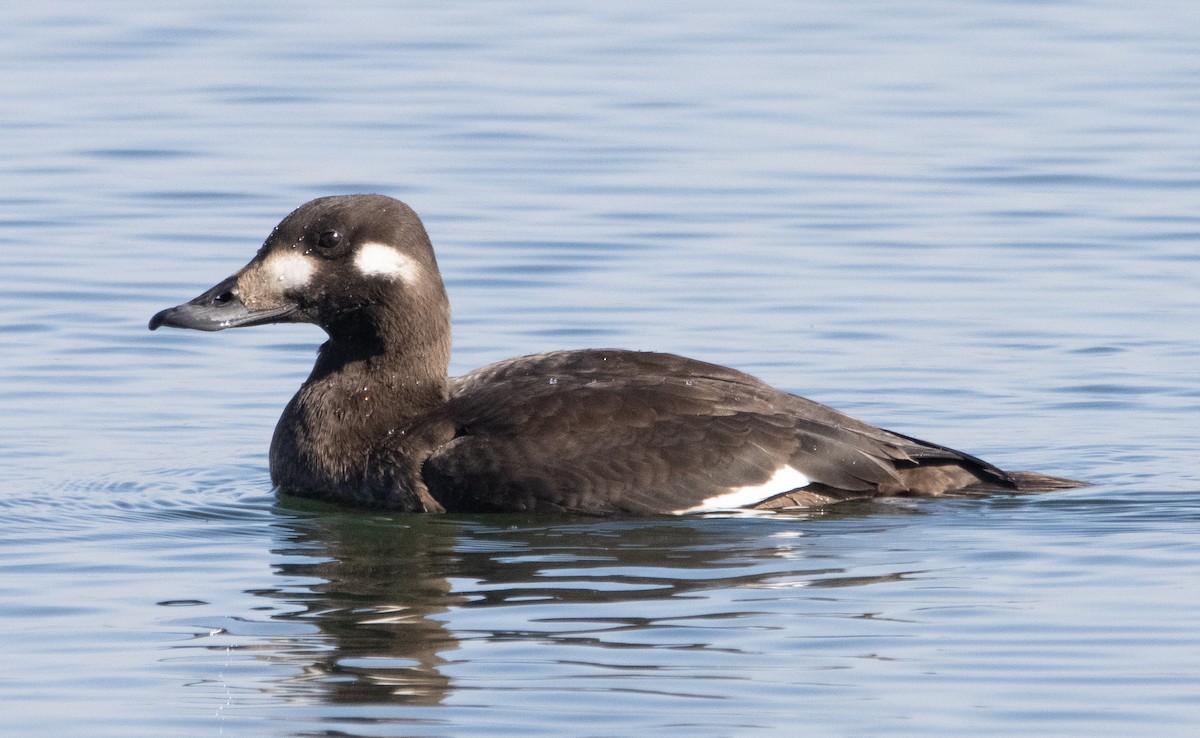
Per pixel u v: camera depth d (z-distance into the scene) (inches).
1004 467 535.8
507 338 649.0
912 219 782.5
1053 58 1043.3
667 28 1110.4
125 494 513.3
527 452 485.4
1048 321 669.3
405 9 1157.1
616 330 658.2
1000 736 350.6
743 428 487.5
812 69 1016.2
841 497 493.7
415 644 391.9
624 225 767.7
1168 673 377.1
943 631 398.3
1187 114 930.1
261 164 840.9
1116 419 579.8
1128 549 454.3
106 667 383.2
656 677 374.0
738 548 454.6
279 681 374.6
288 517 493.4
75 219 767.1
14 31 1081.4
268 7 1155.3
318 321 515.2
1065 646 390.9
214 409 596.1
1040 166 850.1
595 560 446.0
